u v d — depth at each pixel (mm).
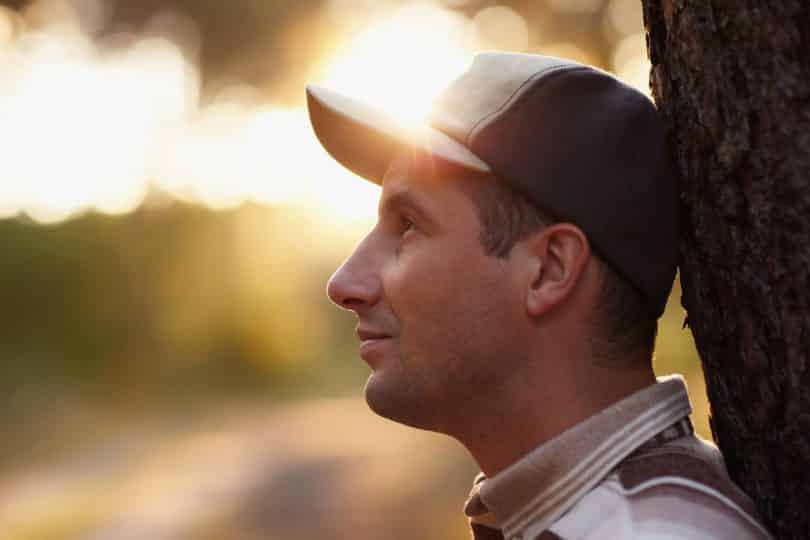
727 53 1840
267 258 20406
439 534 9336
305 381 20266
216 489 11750
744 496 1806
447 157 1829
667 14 1950
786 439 1856
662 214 1895
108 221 18938
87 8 18297
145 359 18641
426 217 1879
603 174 1836
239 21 17125
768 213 1822
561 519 1774
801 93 1783
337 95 1978
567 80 1851
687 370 8984
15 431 15273
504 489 1837
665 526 1668
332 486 11305
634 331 1876
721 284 1907
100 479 12820
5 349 17234
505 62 1901
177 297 19281
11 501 11938
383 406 1921
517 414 1869
